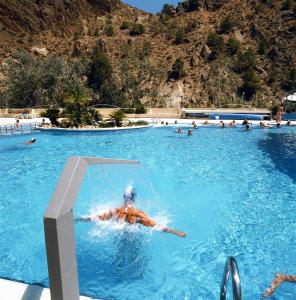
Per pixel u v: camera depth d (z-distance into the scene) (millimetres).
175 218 7297
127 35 83062
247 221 7199
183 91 63188
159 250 5793
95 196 8367
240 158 13914
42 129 21750
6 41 86375
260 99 59281
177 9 91688
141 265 5328
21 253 5844
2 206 8344
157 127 24766
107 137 19812
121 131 22078
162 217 7312
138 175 10828
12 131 21016
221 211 7785
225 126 25203
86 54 77688
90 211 7398
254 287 4809
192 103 60938
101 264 5340
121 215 6879
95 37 83812
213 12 87938
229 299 4480
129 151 15586
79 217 7098
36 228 6945
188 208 7926
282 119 29266
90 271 5145
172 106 55094
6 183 10375
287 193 9117
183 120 29031
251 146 16859
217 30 78688
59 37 93500
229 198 8734
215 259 5586
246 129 23141
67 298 2080
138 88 57594
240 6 84875
